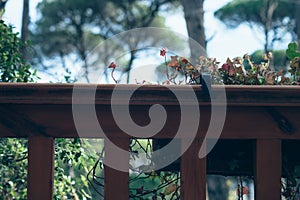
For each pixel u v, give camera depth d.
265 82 2.77
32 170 2.30
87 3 13.05
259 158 2.34
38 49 13.14
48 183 2.30
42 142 2.31
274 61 12.91
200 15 9.23
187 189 2.31
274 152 2.34
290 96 2.29
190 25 9.20
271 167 2.34
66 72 4.64
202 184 2.31
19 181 4.45
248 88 2.28
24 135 2.31
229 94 2.28
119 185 2.30
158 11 13.13
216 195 8.86
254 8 13.05
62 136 2.31
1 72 4.36
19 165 4.42
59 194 4.11
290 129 2.34
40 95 2.26
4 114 2.31
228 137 2.33
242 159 2.71
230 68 2.79
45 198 2.30
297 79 2.80
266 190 2.34
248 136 2.33
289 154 2.65
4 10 5.39
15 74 4.38
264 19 13.06
